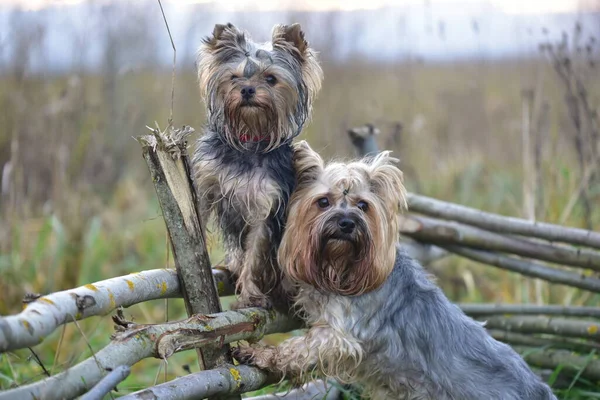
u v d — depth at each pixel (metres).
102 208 9.56
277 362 4.54
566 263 6.24
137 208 9.91
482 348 4.79
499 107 11.85
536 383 4.82
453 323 4.83
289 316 4.88
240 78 4.56
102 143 9.83
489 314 6.29
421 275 5.07
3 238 7.75
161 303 7.89
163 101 10.73
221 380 3.95
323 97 11.02
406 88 11.69
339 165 4.70
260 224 4.60
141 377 6.20
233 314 4.19
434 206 6.29
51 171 8.70
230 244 4.82
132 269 8.27
